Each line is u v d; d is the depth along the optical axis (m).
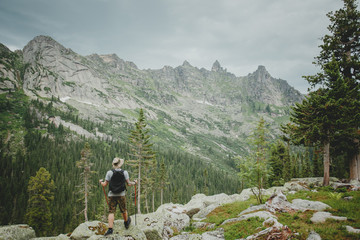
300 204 13.83
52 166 85.69
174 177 121.06
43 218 36.72
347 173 39.59
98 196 68.25
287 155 46.38
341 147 23.25
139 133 32.91
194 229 16.02
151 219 14.23
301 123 23.34
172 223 17.38
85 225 9.62
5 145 105.44
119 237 7.36
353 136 20.78
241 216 13.84
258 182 18.25
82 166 37.28
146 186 43.19
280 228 9.43
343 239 7.90
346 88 20.31
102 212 49.19
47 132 133.00
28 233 9.59
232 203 21.61
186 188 103.44
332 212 11.39
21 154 95.12
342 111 19.91
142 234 8.18
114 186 7.30
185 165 150.00
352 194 14.98
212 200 27.16
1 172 74.81
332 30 24.92
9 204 57.81
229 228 12.12
